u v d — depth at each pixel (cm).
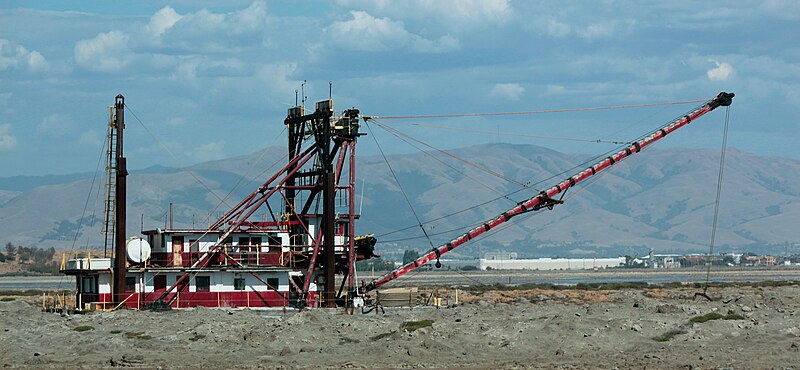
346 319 14312
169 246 15712
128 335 13250
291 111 17212
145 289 15500
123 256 15312
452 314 15338
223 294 15762
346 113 16475
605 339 12438
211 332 13275
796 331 12794
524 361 11288
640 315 14388
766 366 10650
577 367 10756
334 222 16238
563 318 13575
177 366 11200
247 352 12044
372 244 17200
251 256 15975
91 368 11150
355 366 11044
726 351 11588
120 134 15562
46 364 11412
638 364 10881
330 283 15962
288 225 16550
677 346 11994
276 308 15512
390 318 14750
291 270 16038
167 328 13650
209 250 15812
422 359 11481
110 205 15812
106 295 15512
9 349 12338
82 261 15525
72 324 14138
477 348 12156
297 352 12044
